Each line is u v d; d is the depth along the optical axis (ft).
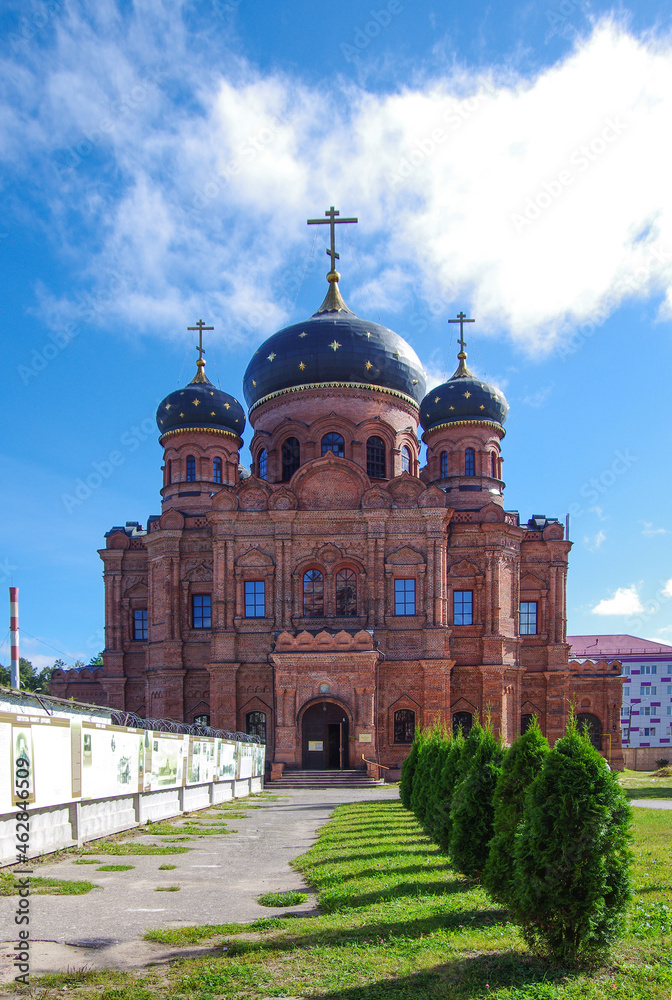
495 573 188.34
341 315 216.95
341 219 225.56
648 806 102.53
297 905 47.42
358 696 162.81
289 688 162.91
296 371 205.36
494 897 41.70
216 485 207.72
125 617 206.69
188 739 104.83
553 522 202.08
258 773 151.84
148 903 47.88
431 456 217.36
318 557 180.45
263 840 78.74
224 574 180.14
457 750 65.98
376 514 179.73
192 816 101.50
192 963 34.68
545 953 35.17
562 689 196.24
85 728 72.28
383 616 177.17
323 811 108.58
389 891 48.19
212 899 49.21
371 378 205.87
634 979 31.71
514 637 190.39
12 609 153.89
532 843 35.60
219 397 211.61
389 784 158.30
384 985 31.45
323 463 183.93
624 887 34.91
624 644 369.91
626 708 359.05
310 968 33.58
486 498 208.23
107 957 36.19
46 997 30.78
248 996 30.68
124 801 83.92
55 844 67.05
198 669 189.26
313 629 177.99
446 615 179.73
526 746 43.55
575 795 35.50
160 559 194.59
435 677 174.40
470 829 51.39
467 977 32.22
